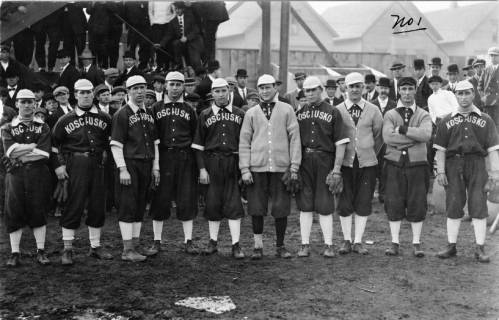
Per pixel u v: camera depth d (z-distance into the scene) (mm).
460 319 4328
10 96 8234
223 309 4543
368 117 6215
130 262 5871
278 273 5500
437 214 8273
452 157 6004
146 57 10422
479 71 9273
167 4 10047
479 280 5262
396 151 6086
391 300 4746
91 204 5918
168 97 6188
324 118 6004
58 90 7566
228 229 7422
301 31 18844
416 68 9648
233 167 6070
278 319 4336
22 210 5707
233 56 14266
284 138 5988
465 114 5941
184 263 5848
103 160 6078
